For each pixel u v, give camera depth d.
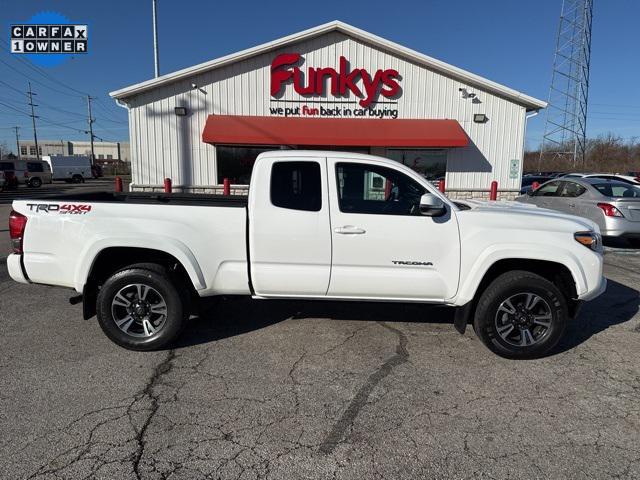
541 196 10.88
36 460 2.55
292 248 3.96
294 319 4.89
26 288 6.00
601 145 56.75
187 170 14.05
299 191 3.98
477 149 14.17
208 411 3.09
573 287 3.99
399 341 4.34
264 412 3.08
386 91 13.80
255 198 3.96
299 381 3.53
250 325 4.72
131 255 4.20
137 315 4.03
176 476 2.44
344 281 3.98
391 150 14.34
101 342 4.23
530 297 3.91
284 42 13.32
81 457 2.58
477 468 2.54
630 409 3.18
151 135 13.84
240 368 3.74
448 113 13.98
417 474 2.48
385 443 2.76
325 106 13.88
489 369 3.77
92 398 3.23
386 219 3.92
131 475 2.44
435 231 3.92
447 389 3.43
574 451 2.70
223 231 3.97
